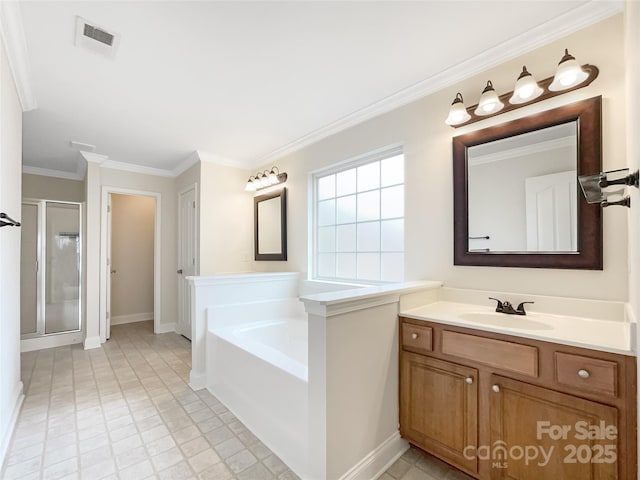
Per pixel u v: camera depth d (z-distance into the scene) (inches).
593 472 44.9
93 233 147.3
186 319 162.7
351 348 58.1
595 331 51.3
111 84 84.1
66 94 89.0
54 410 86.5
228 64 75.9
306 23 62.3
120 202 196.9
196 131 117.6
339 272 119.8
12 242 79.0
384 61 75.4
